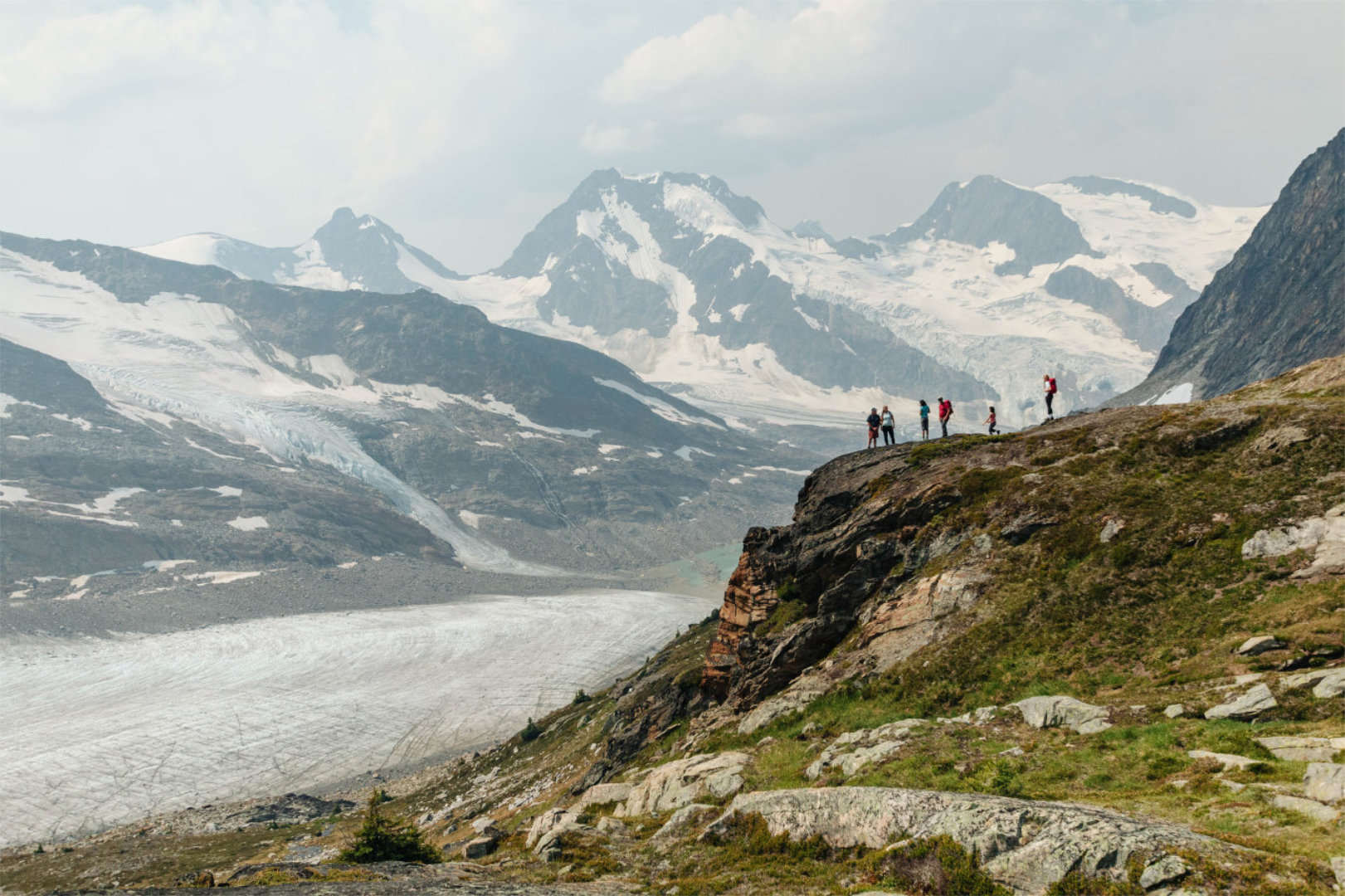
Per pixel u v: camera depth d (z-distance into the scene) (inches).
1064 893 636.1
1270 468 1438.2
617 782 1577.3
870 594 1745.8
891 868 758.5
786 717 1445.6
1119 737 961.5
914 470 1975.9
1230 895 573.3
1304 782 724.7
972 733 1101.1
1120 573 1370.6
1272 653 1034.7
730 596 2151.8
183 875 3503.9
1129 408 1958.7
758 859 877.8
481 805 3582.7
